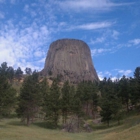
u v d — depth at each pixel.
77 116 75.25
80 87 106.56
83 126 71.19
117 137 41.12
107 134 52.84
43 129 61.91
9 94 58.47
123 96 91.06
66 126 68.06
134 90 83.38
